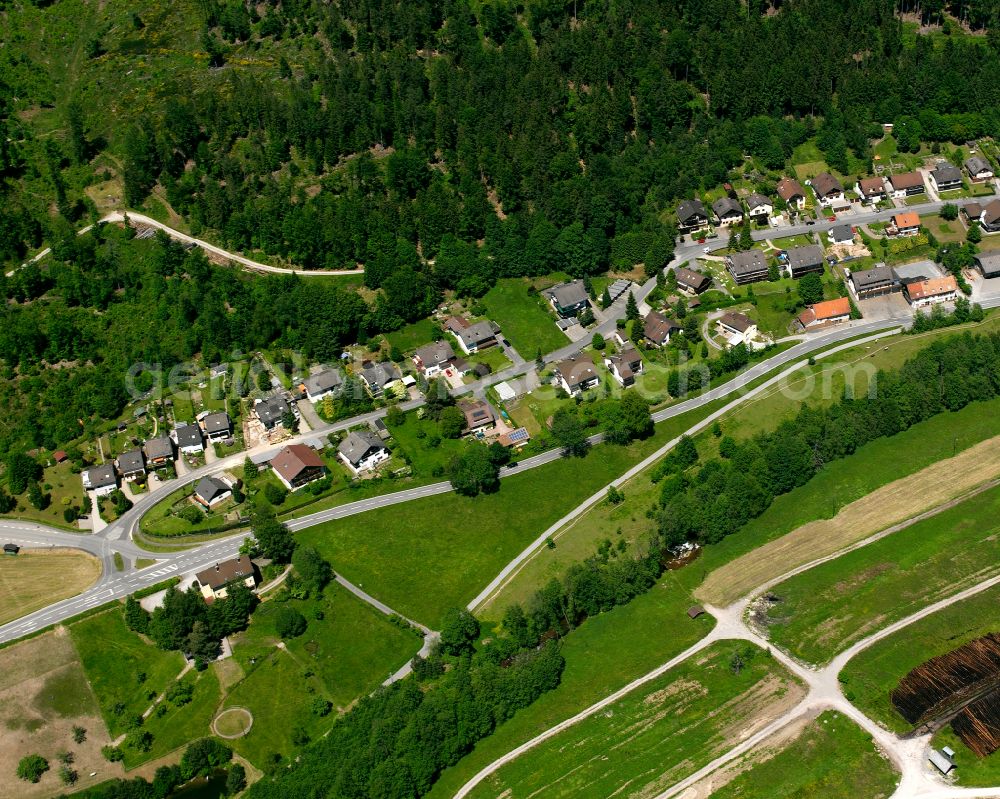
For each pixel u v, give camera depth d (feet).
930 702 625.41
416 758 613.52
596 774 611.88
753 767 604.49
